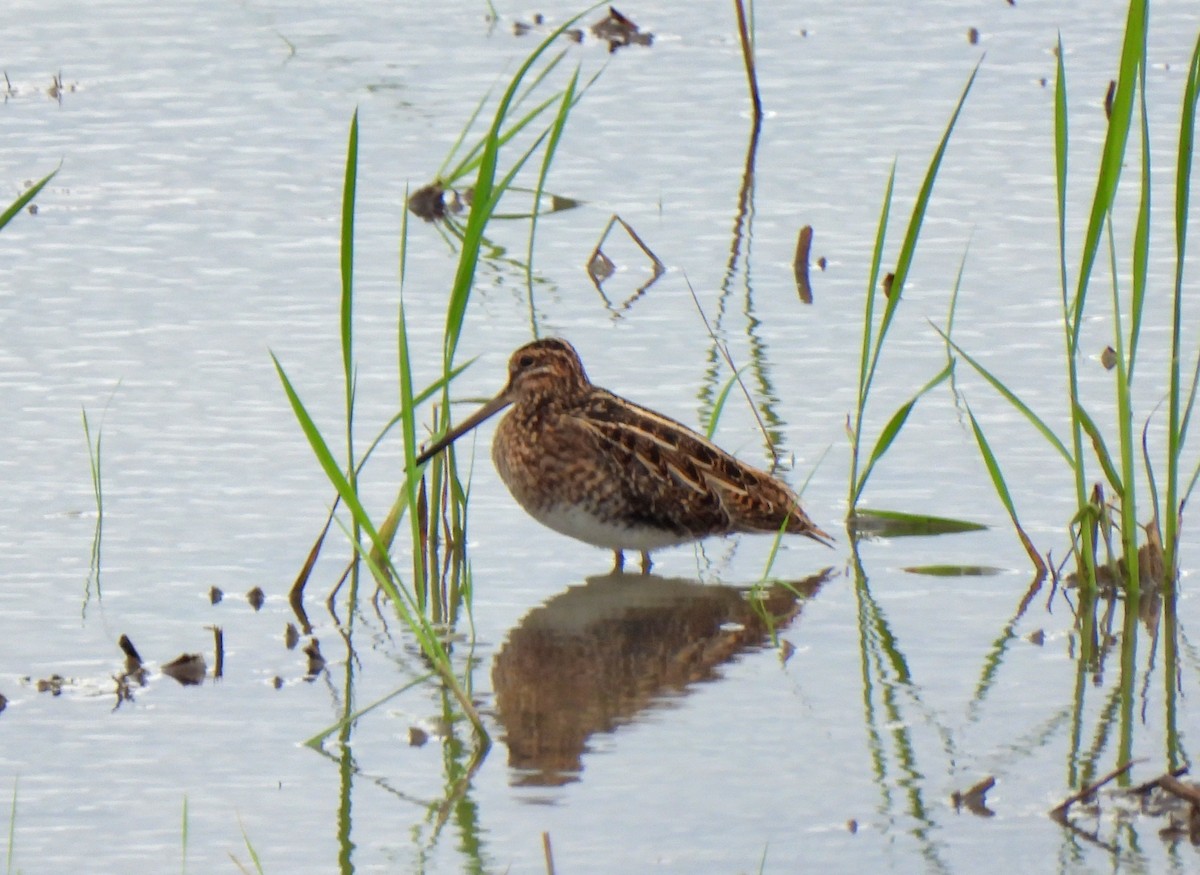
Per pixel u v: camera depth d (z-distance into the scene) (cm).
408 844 882
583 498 1241
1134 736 990
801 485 1315
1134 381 1455
